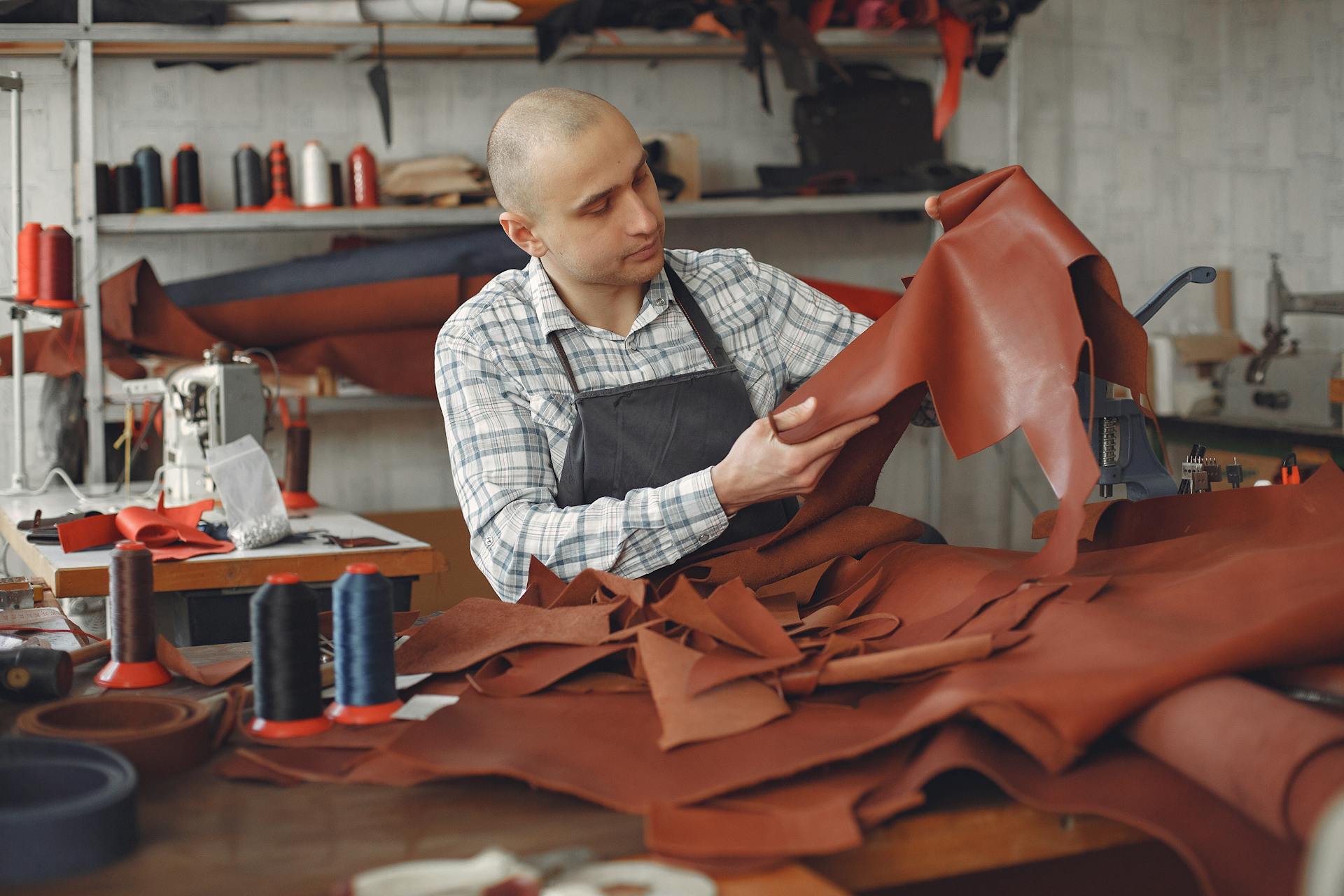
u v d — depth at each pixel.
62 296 3.25
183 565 2.47
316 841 0.96
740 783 0.97
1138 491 1.83
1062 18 5.13
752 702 1.14
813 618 1.39
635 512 1.61
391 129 3.93
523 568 1.67
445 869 0.84
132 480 3.95
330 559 2.60
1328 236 4.96
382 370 3.85
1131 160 5.30
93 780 0.98
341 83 4.32
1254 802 0.86
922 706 1.05
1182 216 5.41
